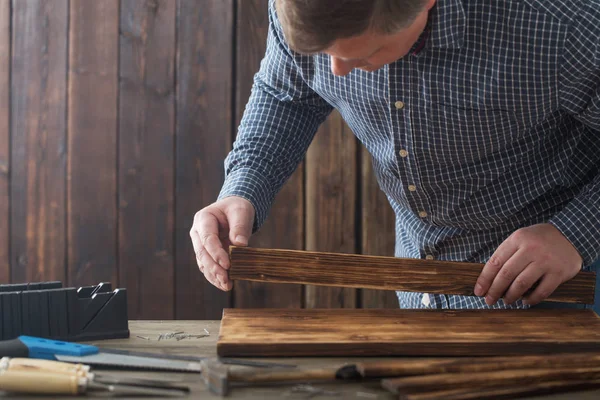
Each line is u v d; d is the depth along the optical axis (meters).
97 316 1.15
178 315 2.51
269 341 1.07
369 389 0.92
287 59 1.52
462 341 1.08
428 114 1.35
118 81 2.45
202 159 2.48
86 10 2.42
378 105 1.40
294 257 1.19
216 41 2.44
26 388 0.88
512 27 1.22
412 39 1.10
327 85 1.46
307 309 1.24
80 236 2.47
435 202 1.50
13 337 1.09
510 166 1.43
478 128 1.35
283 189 2.49
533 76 1.25
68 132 2.45
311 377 0.93
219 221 1.41
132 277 2.49
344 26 0.89
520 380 0.92
